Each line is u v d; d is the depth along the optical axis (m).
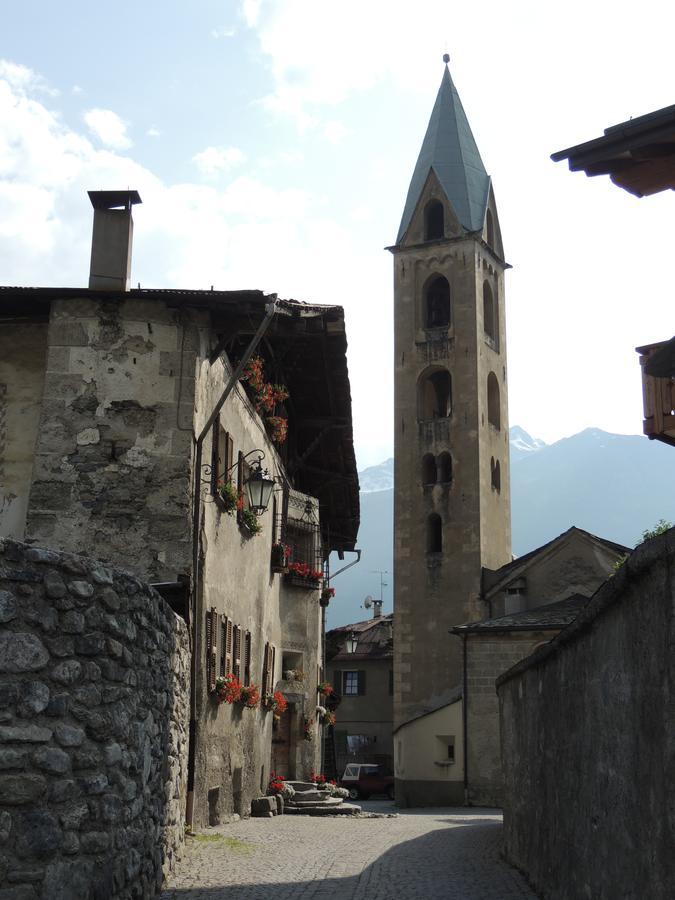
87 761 8.41
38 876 7.62
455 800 42.22
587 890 8.73
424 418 60.59
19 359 16.73
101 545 15.73
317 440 28.94
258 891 11.19
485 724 41.06
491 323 63.31
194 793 15.99
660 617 6.30
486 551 56.94
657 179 9.52
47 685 7.98
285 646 27.38
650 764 6.59
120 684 9.24
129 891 9.32
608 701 7.88
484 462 58.28
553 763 10.83
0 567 7.67
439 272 61.78
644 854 6.75
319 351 23.64
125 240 17.00
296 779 27.30
